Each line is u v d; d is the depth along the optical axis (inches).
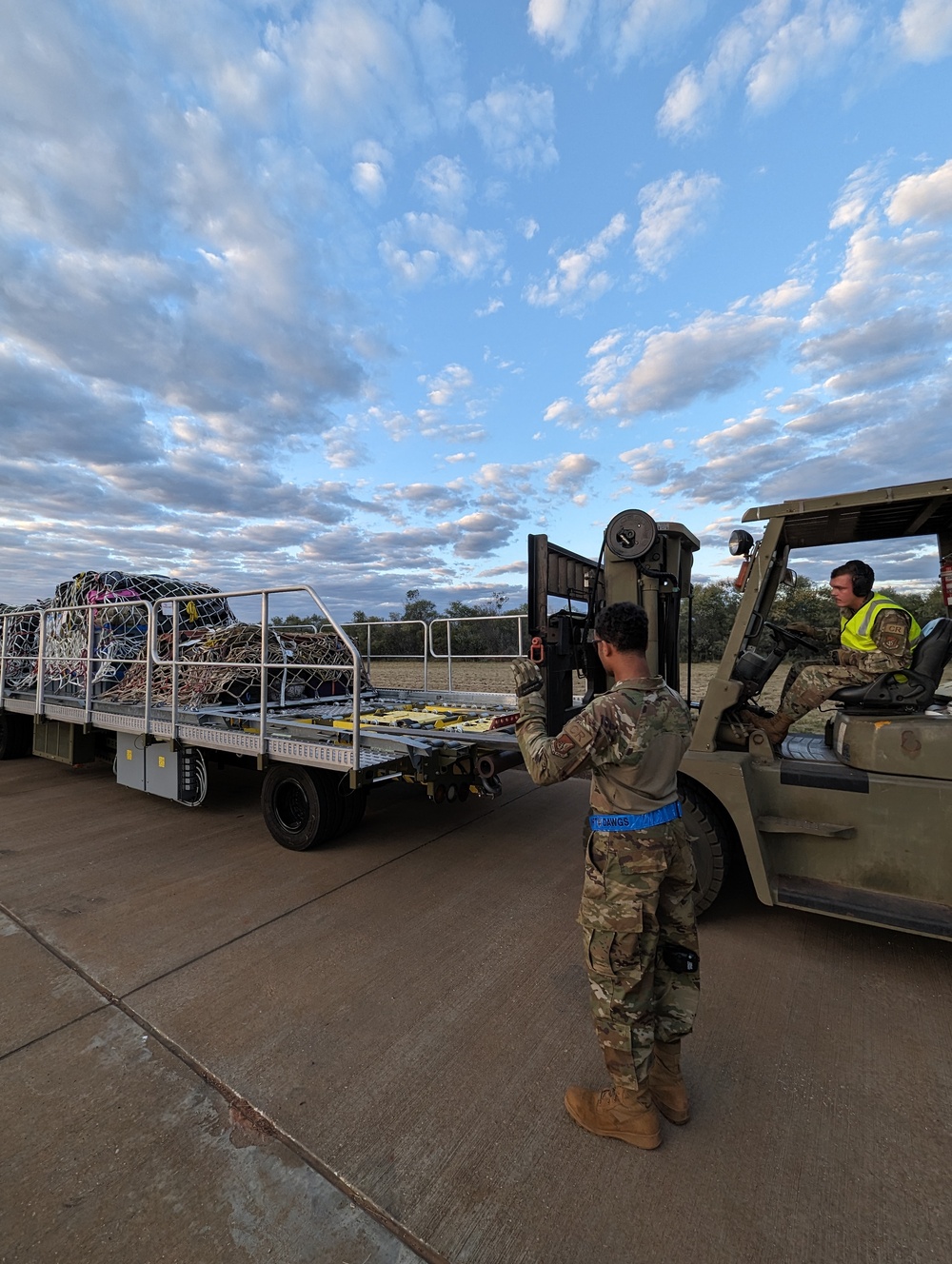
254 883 158.7
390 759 158.4
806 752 140.6
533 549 164.4
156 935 131.6
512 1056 93.7
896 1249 63.5
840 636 139.1
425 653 287.6
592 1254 62.9
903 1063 92.2
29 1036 98.5
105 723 228.2
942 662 122.5
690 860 79.7
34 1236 64.8
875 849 118.6
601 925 74.7
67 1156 75.1
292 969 118.1
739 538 136.3
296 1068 90.9
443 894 152.3
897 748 118.0
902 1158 74.9
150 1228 66.0
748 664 137.8
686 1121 80.6
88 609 233.8
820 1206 68.5
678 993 80.0
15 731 314.3
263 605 172.4
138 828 205.6
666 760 76.5
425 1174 72.8
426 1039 97.6
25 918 139.1
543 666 164.4
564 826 206.7
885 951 125.6
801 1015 104.4
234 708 224.7
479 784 166.9
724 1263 62.0
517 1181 71.7
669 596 178.7
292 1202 69.1
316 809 176.4
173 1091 86.4
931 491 115.0
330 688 281.6
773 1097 85.4
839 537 149.4
